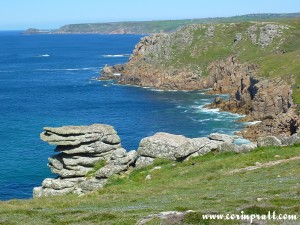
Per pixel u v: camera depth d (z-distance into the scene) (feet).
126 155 213.05
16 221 108.99
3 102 601.62
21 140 392.06
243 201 108.27
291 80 472.85
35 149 363.35
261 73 533.55
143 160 216.74
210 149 215.10
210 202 114.01
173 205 115.34
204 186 148.87
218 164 184.65
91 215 105.81
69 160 215.72
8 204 152.87
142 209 112.37
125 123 472.85
